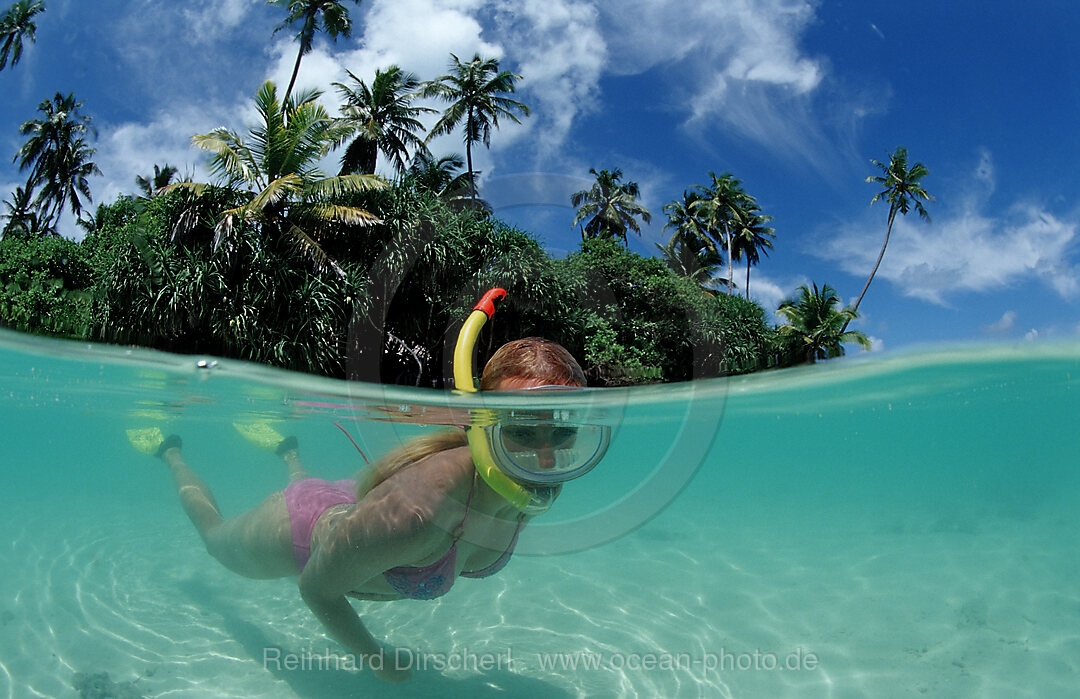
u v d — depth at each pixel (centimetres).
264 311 1151
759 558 541
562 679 287
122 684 282
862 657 319
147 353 622
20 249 1562
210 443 942
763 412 959
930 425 1159
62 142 3972
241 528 312
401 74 2492
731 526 773
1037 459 1642
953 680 296
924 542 644
